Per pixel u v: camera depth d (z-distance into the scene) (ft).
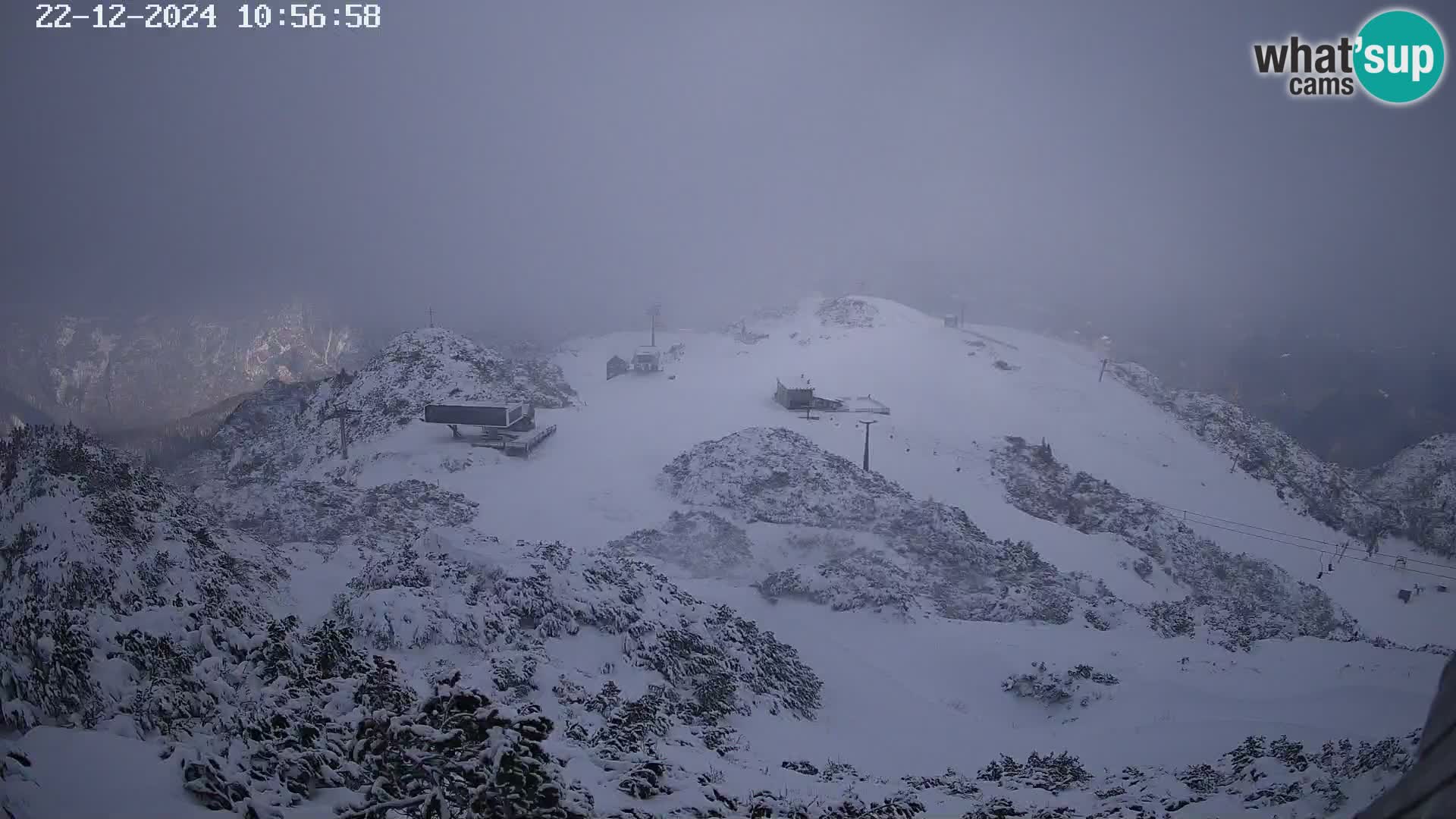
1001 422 356.59
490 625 87.66
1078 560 218.79
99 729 34.88
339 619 85.25
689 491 224.33
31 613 43.68
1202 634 136.46
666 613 100.78
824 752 78.33
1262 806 53.72
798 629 129.39
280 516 187.32
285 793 29.22
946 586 169.58
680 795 40.14
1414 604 256.93
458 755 24.44
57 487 98.53
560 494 223.51
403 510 197.98
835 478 231.71
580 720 64.90
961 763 80.07
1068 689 102.73
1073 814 50.65
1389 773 54.08
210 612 89.04
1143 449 359.05
